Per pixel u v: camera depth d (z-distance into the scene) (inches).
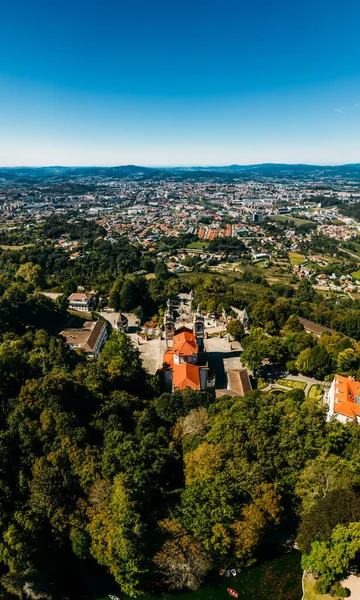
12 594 3649.1
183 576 3732.8
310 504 4175.7
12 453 4407.0
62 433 4562.0
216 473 4325.8
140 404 5698.8
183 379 6318.9
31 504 3971.5
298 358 7726.4
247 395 6250.0
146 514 4037.9
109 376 6048.2
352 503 3814.0
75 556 4028.1
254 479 4259.4
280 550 4217.5
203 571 3772.1
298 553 4190.5
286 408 5329.7
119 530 3649.1
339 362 7411.4
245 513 3966.5
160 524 3934.5
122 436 4662.9
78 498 4121.6
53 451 4404.5
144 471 4286.4
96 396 5393.7
